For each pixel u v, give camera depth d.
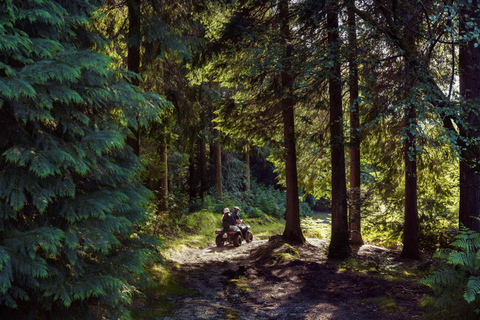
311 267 9.47
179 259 10.35
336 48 8.00
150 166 11.77
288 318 5.90
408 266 10.15
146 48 8.64
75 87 3.68
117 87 4.13
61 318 3.76
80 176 4.16
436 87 6.26
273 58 8.49
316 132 12.58
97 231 3.69
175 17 9.25
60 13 3.70
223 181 25.66
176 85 10.56
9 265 2.93
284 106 12.06
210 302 6.71
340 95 10.87
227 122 12.67
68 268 3.72
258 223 21.14
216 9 10.59
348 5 7.84
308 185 15.81
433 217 13.16
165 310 6.01
